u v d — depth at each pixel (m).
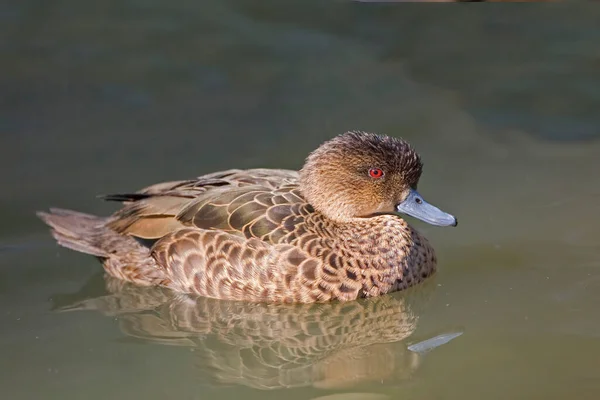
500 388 9.79
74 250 13.39
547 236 13.41
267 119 17.47
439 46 20.05
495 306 11.65
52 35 19.98
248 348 11.01
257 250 11.77
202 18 21.02
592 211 14.06
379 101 18.11
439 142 16.70
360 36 20.50
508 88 18.44
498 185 15.12
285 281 11.76
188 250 12.08
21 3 20.94
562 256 12.82
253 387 10.02
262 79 18.86
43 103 17.69
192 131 17.03
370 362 10.59
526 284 12.15
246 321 11.71
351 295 11.98
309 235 11.90
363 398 9.70
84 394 9.84
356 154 12.34
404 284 12.34
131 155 16.16
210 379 10.20
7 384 10.05
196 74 18.95
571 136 16.80
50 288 12.43
